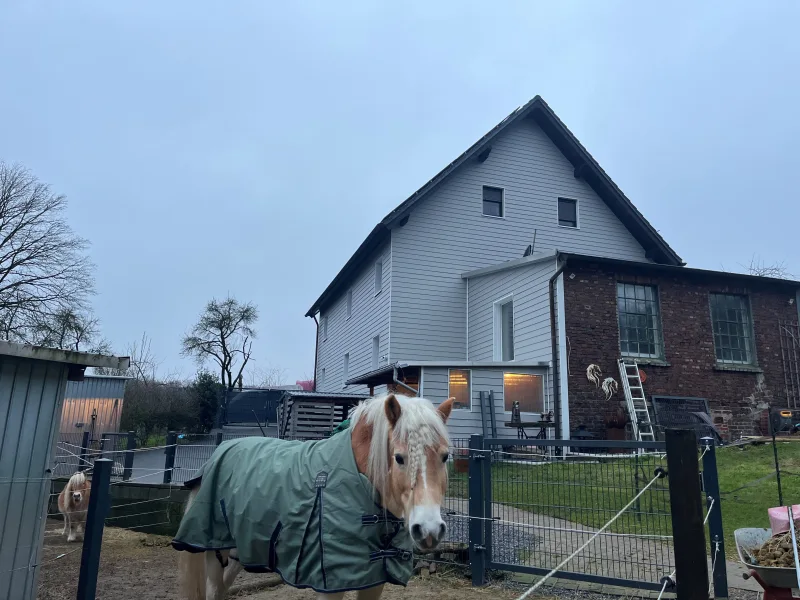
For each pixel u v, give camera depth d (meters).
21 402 4.51
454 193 17.69
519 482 6.17
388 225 16.62
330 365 24.77
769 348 14.12
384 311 17.03
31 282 24.86
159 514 10.04
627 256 18.89
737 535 4.93
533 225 18.22
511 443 5.92
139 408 26.58
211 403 28.86
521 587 5.42
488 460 5.86
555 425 12.36
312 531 3.06
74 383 19.56
